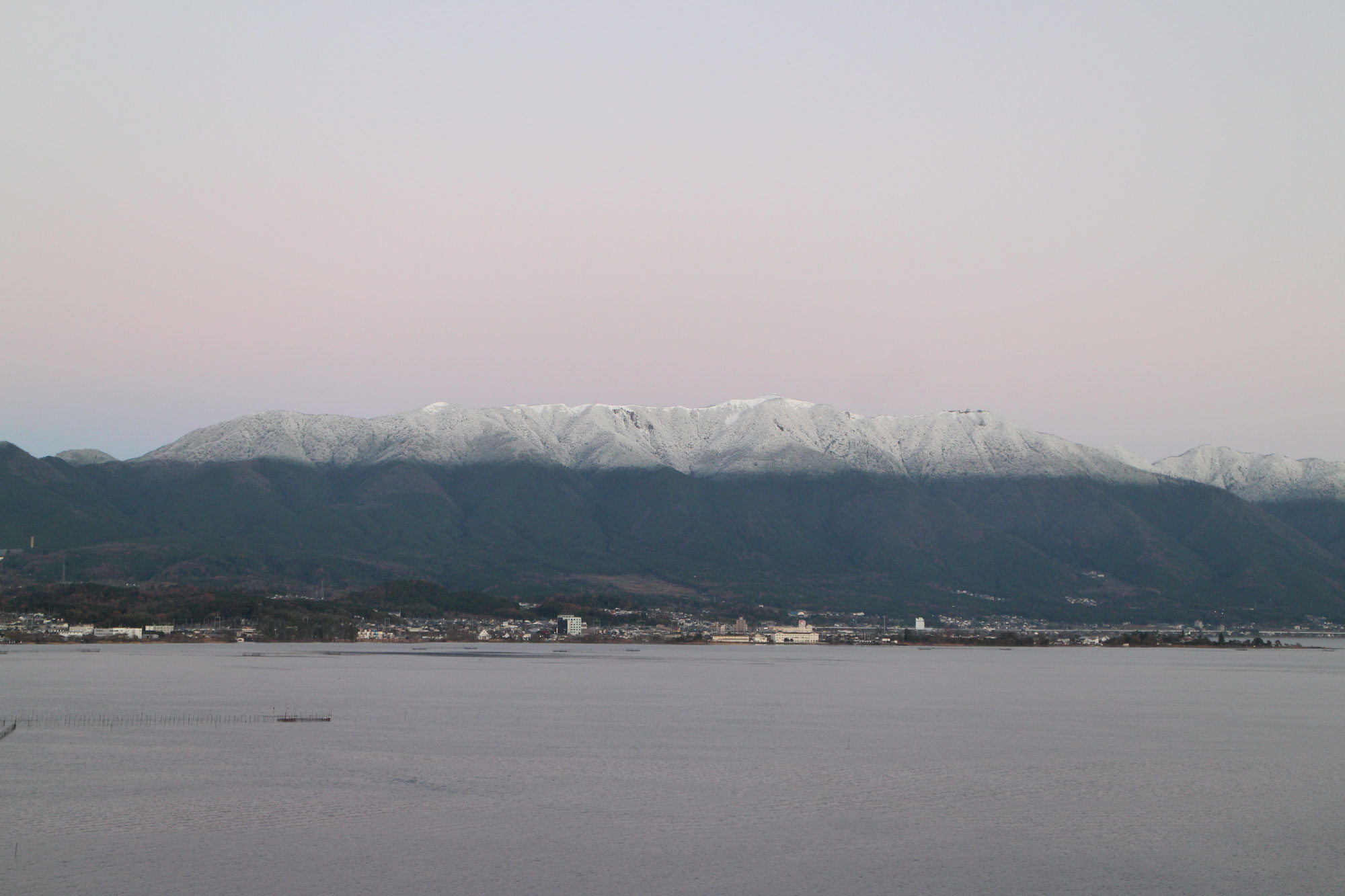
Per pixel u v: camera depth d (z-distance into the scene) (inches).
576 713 6456.7
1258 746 5260.8
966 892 2861.7
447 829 3410.4
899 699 7696.9
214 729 5511.8
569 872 2979.8
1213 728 5994.1
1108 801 3902.6
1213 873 3041.3
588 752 4886.8
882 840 3339.1
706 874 2977.4
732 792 4010.8
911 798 3934.5
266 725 5689.0
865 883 2925.7
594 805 3774.6
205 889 2812.5
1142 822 3597.4
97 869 2970.0
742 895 2815.0
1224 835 3440.0
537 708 6707.7
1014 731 5802.2
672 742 5231.3
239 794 3897.6
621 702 7244.1
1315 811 3767.2
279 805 3715.6
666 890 2844.5
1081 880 2970.0
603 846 3243.1
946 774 4416.8
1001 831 3464.6
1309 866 3115.2
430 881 2888.8
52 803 3742.6
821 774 4394.7
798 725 5999.0
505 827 3442.4
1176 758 4879.4
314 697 7219.5
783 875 2977.4
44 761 4537.4
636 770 4441.4
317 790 3976.4
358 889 2824.8
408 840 3287.4
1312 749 5167.3
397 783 4114.2
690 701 7357.3
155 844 3223.4
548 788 4050.2
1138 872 3046.3
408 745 5044.3
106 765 4451.3
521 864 3048.7
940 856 3176.7
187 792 3927.2
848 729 5831.7
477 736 5354.3
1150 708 7140.8
